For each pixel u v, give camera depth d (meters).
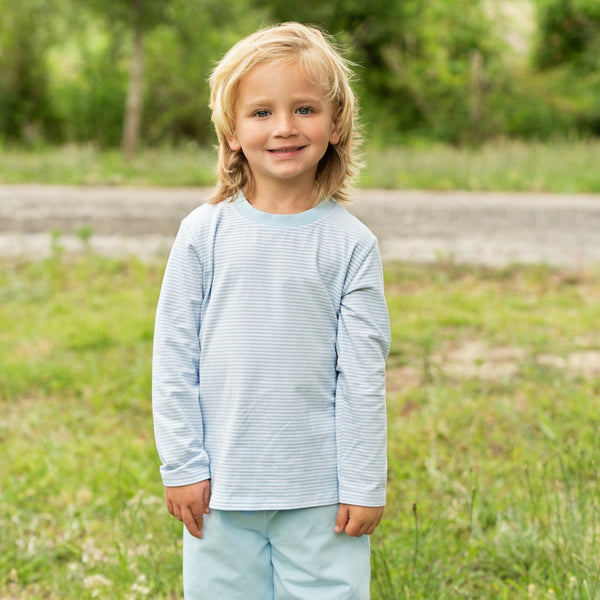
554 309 6.46
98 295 7.05
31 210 10.69
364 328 1.92
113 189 12.92
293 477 1.89
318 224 1.96
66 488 3.51
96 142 20.03
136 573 2.84
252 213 1.97
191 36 16.78
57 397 4.70
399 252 8.48
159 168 14.31
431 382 4.84
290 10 21.52
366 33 23.12
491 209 11.10
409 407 4.47
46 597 2.82
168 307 1.96
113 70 20.67
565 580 2.66
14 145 19.31
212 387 1.93
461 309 6.49
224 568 1.95
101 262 7.98
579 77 23.86
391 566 2.76
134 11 16.08
